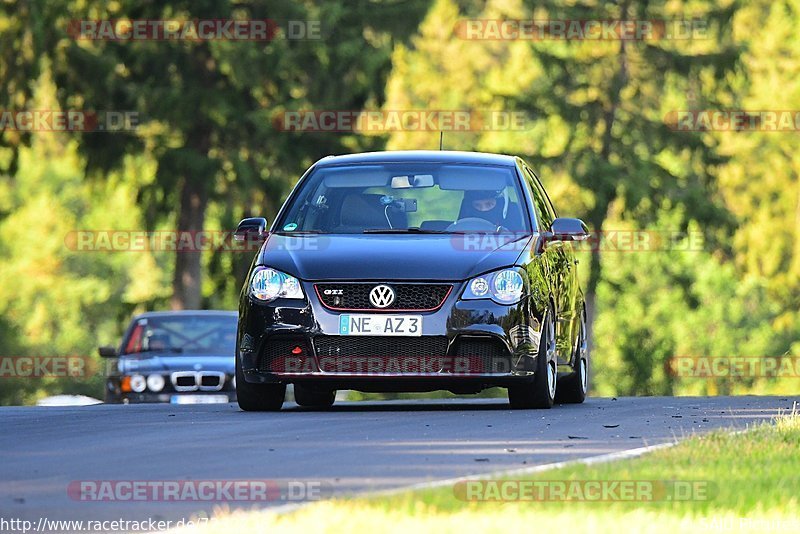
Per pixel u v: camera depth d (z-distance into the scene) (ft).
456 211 141.28
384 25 410.93
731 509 68.59
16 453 95.71
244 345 134.51
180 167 389.80
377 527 61.36
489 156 149.79
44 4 388.98
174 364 220.43
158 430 112.78
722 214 504.02
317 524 62.23
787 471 81.71
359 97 410.72
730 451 90.33
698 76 508.94
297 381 132.77
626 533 60.95
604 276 512.63
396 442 102.42
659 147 508.94
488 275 132.98
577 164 504.43
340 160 148.46
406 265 132.57
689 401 157.28
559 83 516.73
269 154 400.67
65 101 396.37
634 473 78.64
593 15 505.25
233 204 404.98
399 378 131.23
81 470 86.28
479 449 97.30
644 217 508.12
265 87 405.39
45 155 538.88
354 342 131.64
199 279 414.82
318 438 105.50
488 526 61.57
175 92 390.01
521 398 137.69
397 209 141.28
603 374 648.79
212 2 391.04
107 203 419.74
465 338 131.44
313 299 132.26
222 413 134.21
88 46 395.34
